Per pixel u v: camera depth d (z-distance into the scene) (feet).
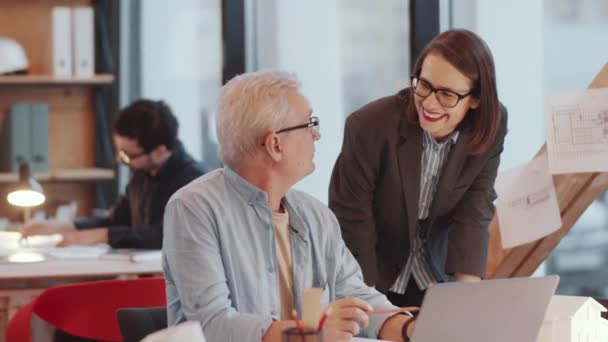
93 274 14.85
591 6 15.21
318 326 7.20
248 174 9.25
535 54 15.37
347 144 11.93
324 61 18.15
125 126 16.69
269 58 19.31
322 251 9.77
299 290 9.46
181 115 21.57
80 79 20.99
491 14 15.64
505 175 13.78
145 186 17.20
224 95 9.20
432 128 10.86
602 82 12.94
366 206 11.91
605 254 15.81
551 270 16.21
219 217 9.07
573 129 13.00
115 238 16.61
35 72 22.03
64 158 22.20
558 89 15.38
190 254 8.90
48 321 12.16
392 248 12.17
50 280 16.28
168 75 21.76
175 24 21.53
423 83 10.78
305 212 9.80
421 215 12.00
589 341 9.09
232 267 9.07
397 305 12.45
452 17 16.53
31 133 20.94
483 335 8.17
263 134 9.03
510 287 8.15
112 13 21.29
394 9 17.15
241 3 19.53
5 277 14.47
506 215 13.67
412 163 11.62
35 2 22.00
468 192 11.93
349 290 9.97
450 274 11.87
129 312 10.21
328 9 18.07
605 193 15.72
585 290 16.01
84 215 22.26
